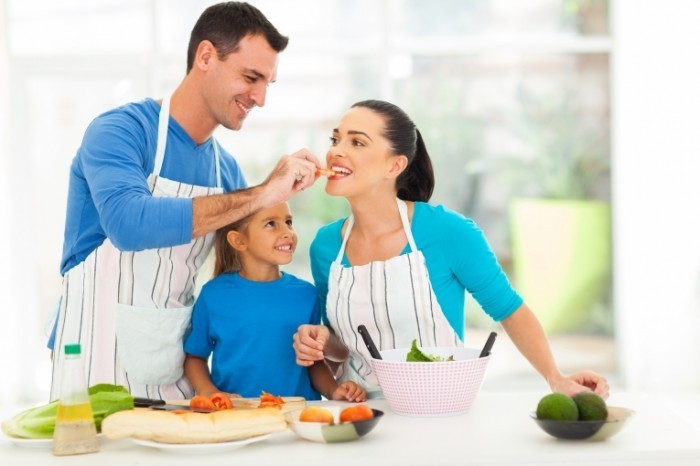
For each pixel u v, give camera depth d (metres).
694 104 5.12
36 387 5.23
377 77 5.29
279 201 1.81
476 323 5.14
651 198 5.16
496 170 5.31
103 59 5.22
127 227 1.73
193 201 1.75
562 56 5.29
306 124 5.26
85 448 1.37
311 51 5.26
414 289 1.85
